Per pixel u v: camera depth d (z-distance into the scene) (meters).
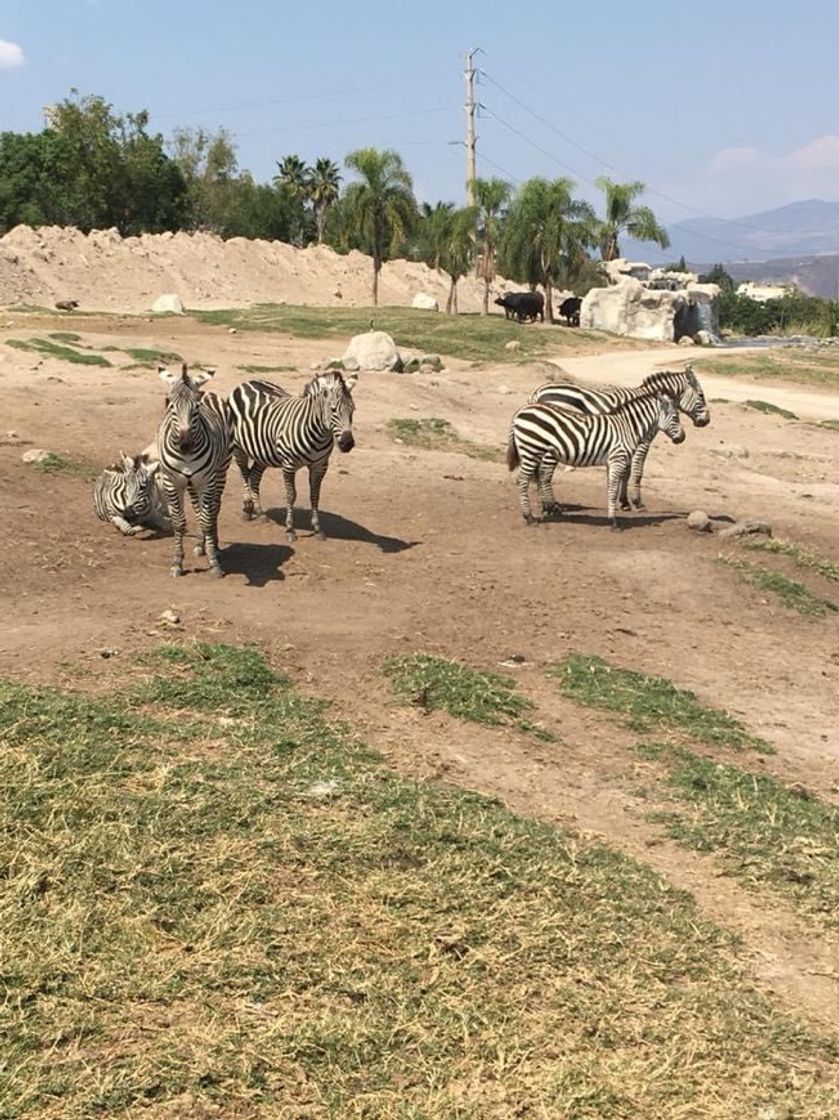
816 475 20.78
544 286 54.22
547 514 13.66
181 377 9.73
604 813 6.61
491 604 10.41
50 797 5.56
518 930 5.05
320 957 4.72
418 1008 4.50
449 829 5.80
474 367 32.50
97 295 49.28
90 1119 3.80
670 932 5.24
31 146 68.38
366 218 51.81
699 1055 4.42
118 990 4.41
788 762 7.89
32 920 4.73
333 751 6.70
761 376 36.09
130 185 69.75
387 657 8.56
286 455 11.45
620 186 62.25
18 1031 4.15
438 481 15.53
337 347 34.19
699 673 9.51
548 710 8.22
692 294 58.53
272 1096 3.99
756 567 12.14
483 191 53.81
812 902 5.76
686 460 20.31
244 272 56.56
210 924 4.82
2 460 13.83
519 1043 4.35
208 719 6.95
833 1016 4.82
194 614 9.00
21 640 7.97
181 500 10.08
